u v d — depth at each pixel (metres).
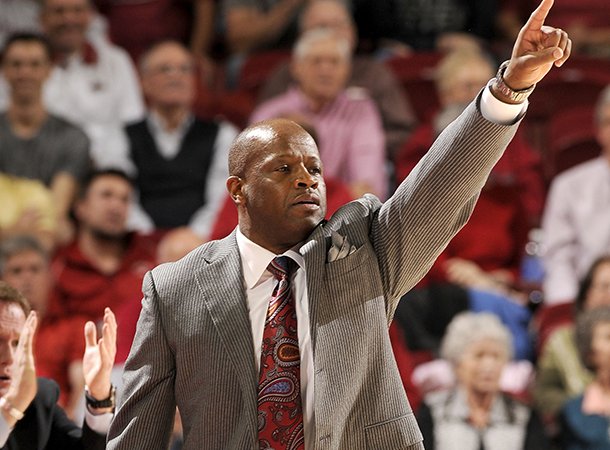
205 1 23.17
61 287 16.09
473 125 7.28
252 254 7.65
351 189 17.92
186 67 19.36
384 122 19.86
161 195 19.11
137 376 7.67
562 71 20.55
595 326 14.95
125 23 22.69
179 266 7.78
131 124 19.45
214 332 7.50
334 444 7.29
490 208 18.41
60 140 18.77
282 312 7.54
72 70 20.62
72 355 15.47
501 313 16.69
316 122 19.08
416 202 7.46
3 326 8.50
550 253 18.48
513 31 23.17
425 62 20.94
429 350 16.20
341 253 7.48
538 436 14.45
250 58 21.70
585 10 22.94
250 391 7.37
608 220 18.33
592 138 19.89
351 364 7.35
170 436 7.80
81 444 8.66
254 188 7.51
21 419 8.71
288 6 22.69
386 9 22.28
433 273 17.47
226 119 20.73
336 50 19.06
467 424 14.44
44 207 17.59
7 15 21.91
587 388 15.09
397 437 7.42
